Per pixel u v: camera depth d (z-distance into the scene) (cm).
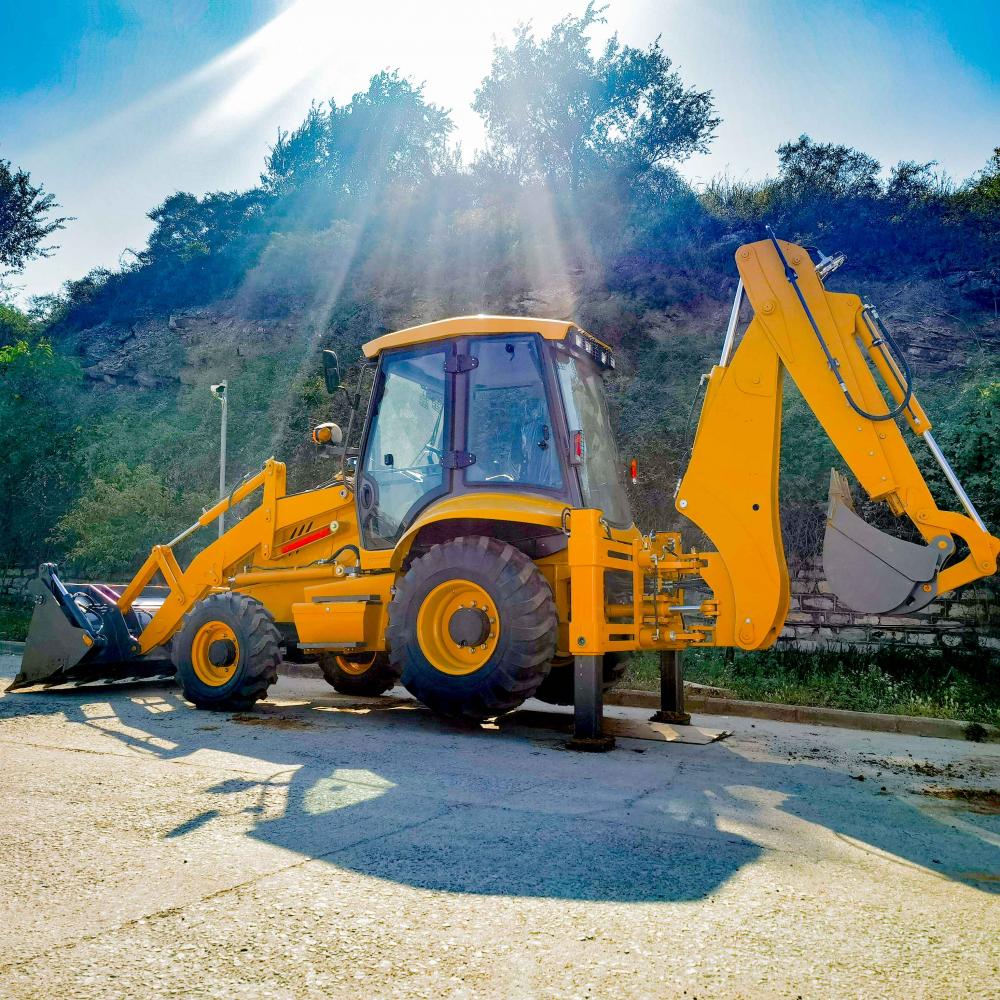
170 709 644
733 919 230
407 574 559
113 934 214
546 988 186
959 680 846
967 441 981
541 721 613
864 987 189
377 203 2830
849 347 503
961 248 1598
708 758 501
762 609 510
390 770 422
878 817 367
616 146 2597
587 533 510
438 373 609
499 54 2680
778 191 1938
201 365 2259
